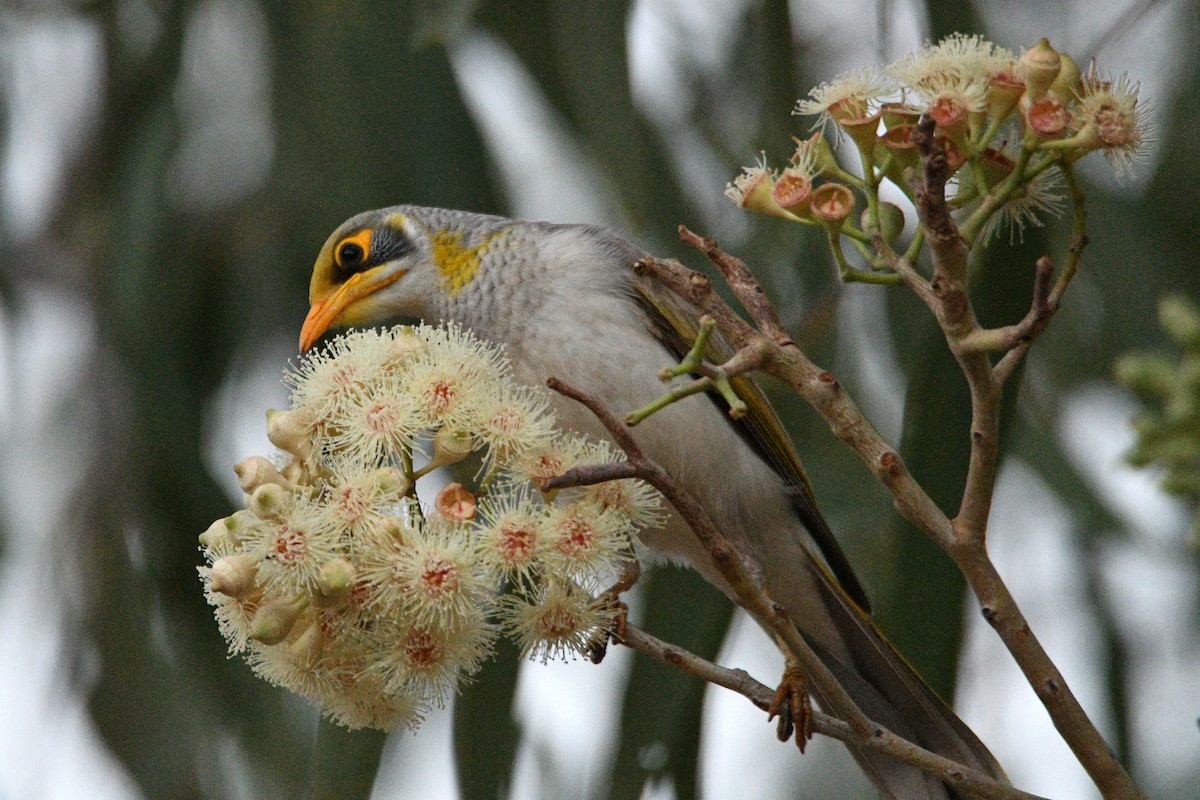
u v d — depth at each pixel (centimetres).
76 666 1124
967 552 526
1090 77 555
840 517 980
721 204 1117
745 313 1046
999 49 551
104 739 1102
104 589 1135
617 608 631
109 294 1180
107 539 1148
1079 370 1130
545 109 1141
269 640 549
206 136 1219
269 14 1129
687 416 851
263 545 545
